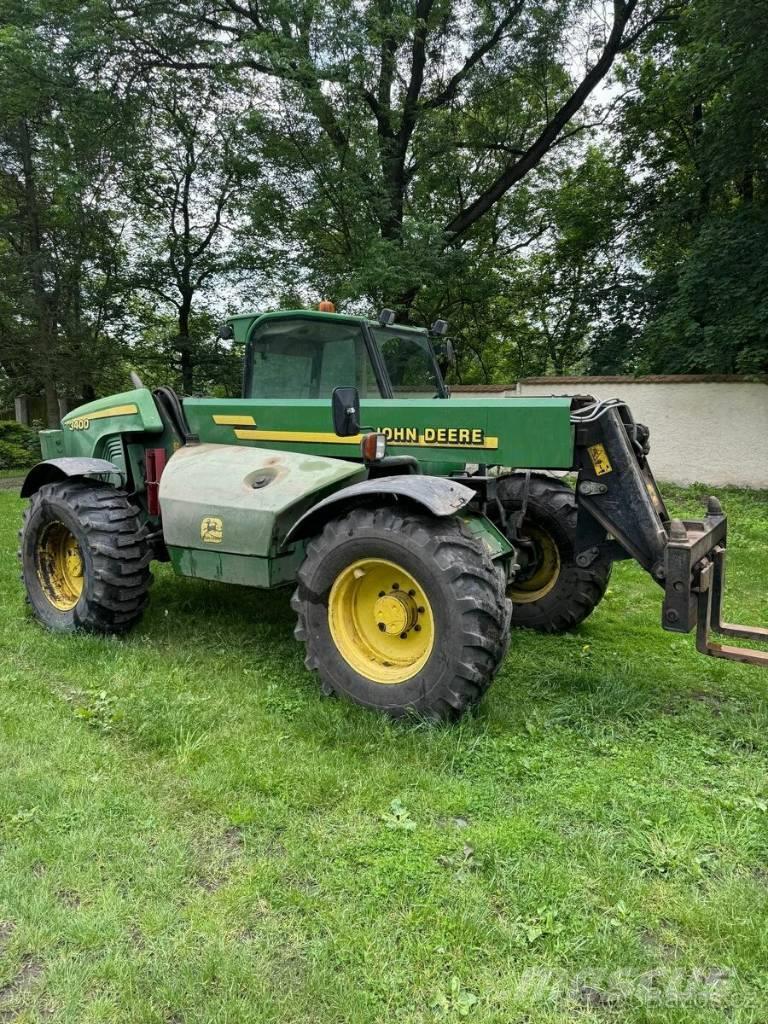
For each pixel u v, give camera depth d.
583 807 2.53
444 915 1.98
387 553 3.17
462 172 16.36
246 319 4.61
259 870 2.16
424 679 3.10
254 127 13.21
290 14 12.63
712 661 4.26
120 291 17.95
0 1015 1.66
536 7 14.73
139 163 15.62
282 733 3.05
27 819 2.38
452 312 18.48
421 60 15.27
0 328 16.19
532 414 3.59
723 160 11.79
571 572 4.60
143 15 13.09
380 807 2.51
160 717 3.13
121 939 1.89
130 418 4.70
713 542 3.51
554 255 18.70
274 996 1.71
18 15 12.56
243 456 4.07
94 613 4.23
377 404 3.96
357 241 14.09
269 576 3.69
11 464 17.25
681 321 12.09
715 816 2.51
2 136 15.16
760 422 11.83
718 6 10.22
